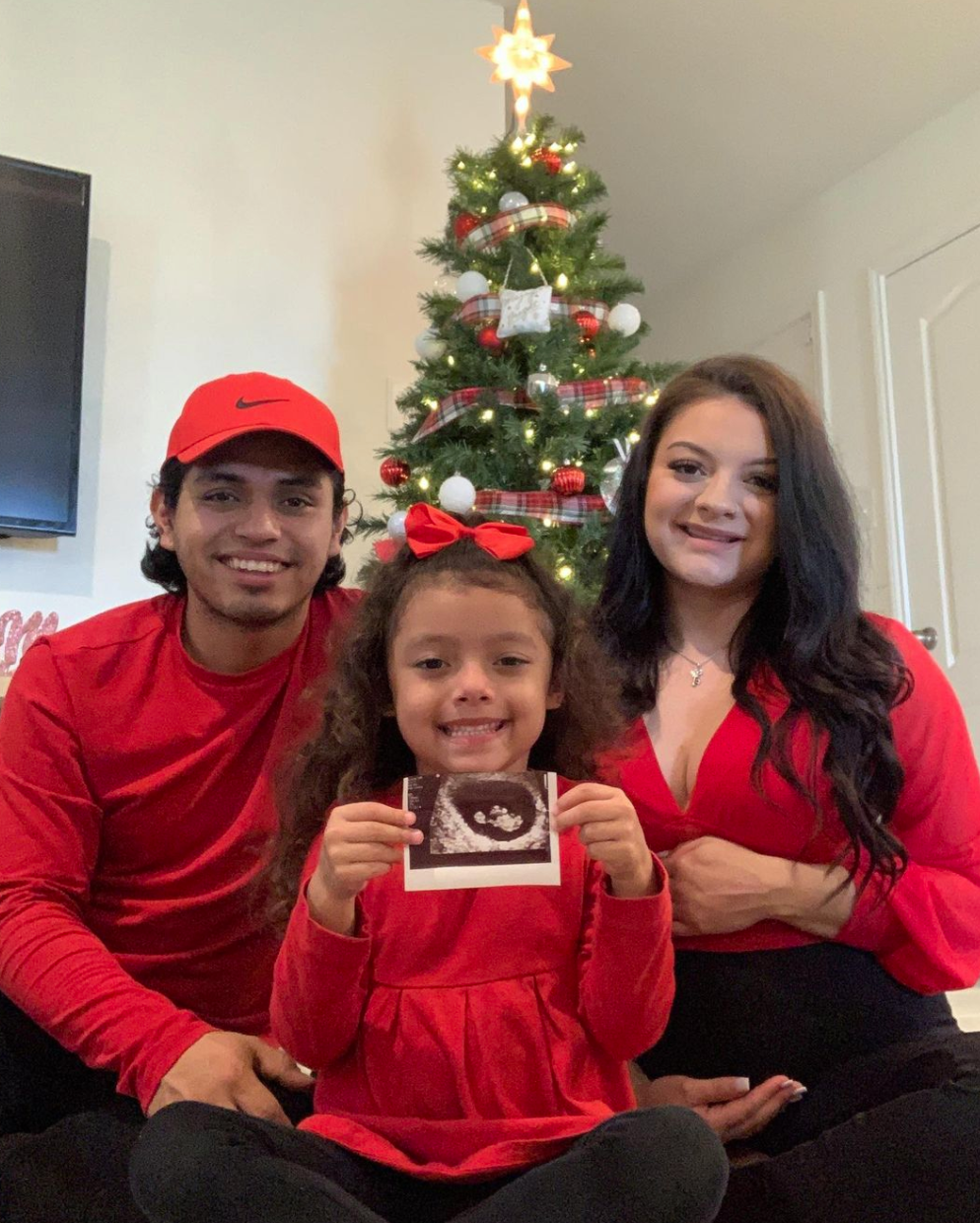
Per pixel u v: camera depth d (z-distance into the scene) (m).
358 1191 0.94
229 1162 0.83
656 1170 0.81
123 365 2.54
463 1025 1.04
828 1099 1.14
